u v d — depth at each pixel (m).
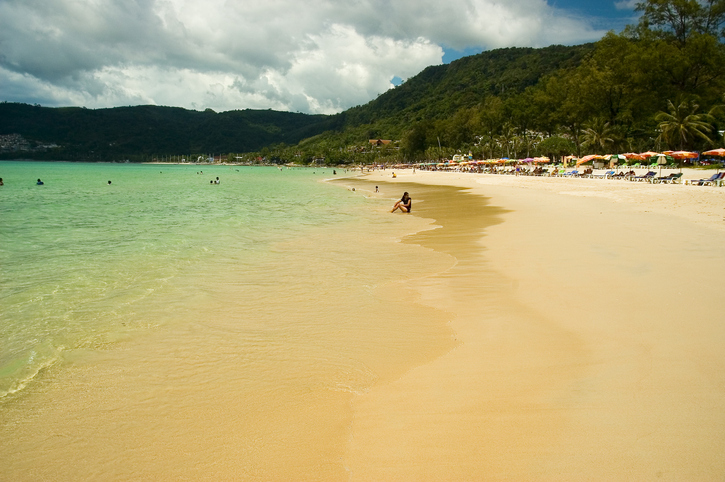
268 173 122.06
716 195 22.34
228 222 18.98
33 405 4.51
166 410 4.36
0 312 7.34
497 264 10.03
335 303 7.70
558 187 35.56
